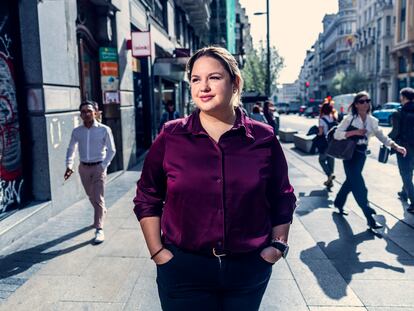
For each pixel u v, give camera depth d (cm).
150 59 1449
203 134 180
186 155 180
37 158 608
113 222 584
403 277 385
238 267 181
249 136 183
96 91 969
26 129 603
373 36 6144
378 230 523
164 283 187
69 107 693
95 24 947
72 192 698
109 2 924
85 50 897
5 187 550
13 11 578
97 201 504
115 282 384
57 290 369
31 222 548
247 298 186
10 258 447
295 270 404
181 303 185
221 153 178
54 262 434
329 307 332
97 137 503
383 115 3003
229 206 177
